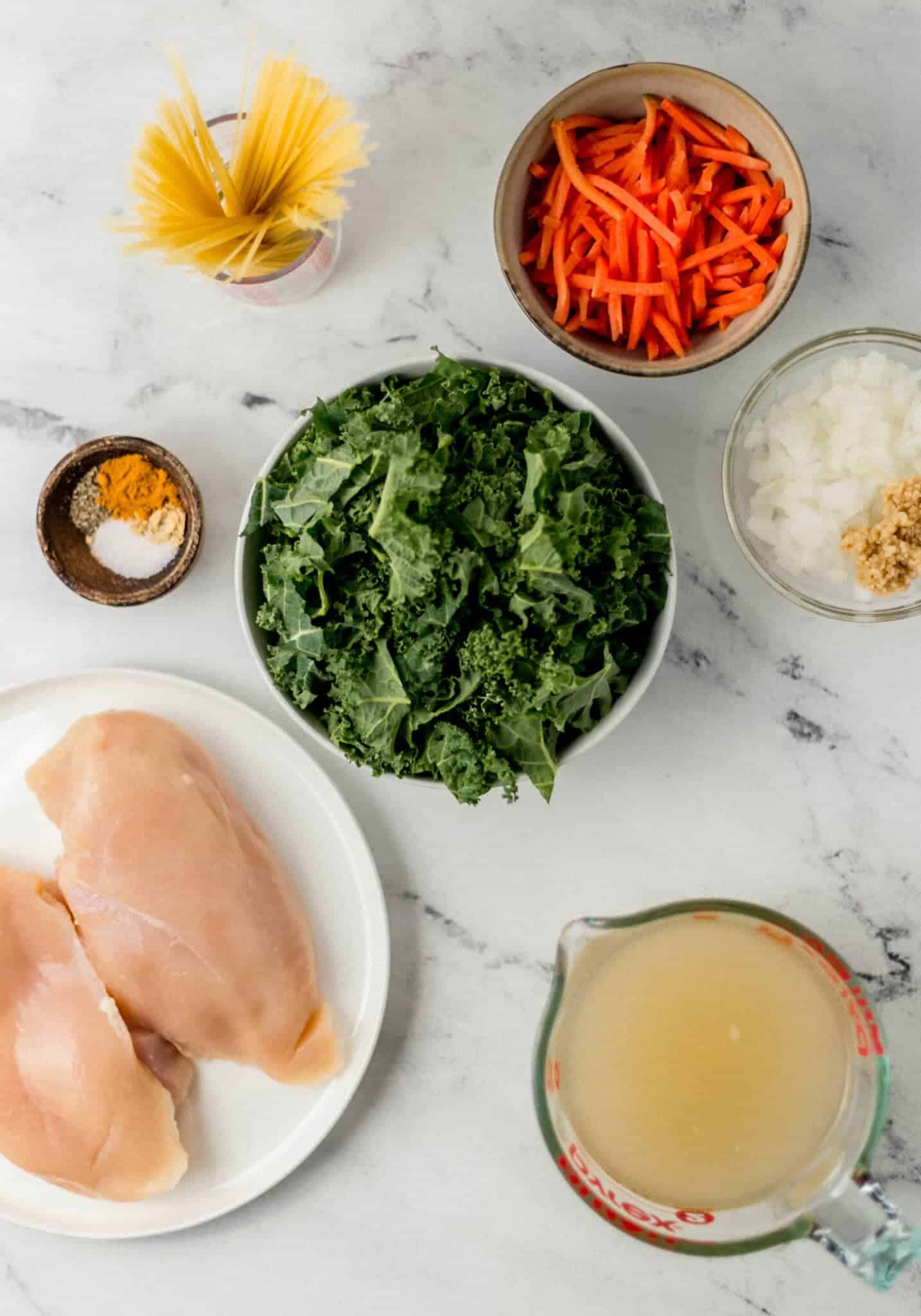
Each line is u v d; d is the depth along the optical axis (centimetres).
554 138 127
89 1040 141
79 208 148
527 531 112
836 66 141
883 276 142
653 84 126
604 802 146
